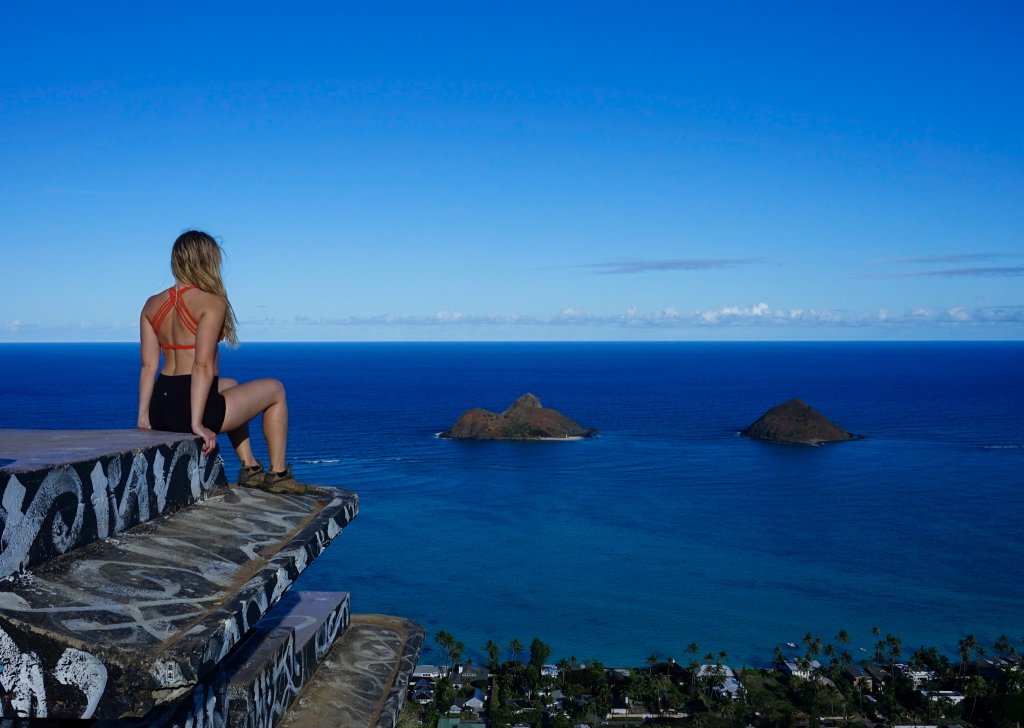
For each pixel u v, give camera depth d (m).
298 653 5.98
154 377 5.39
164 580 3.52
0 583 3.06
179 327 5.24
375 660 6.96
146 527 4.21
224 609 3.26
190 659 2.84
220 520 4.68
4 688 2.86
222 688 4.47
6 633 2.88
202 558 3.93
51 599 3.08
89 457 3.72
